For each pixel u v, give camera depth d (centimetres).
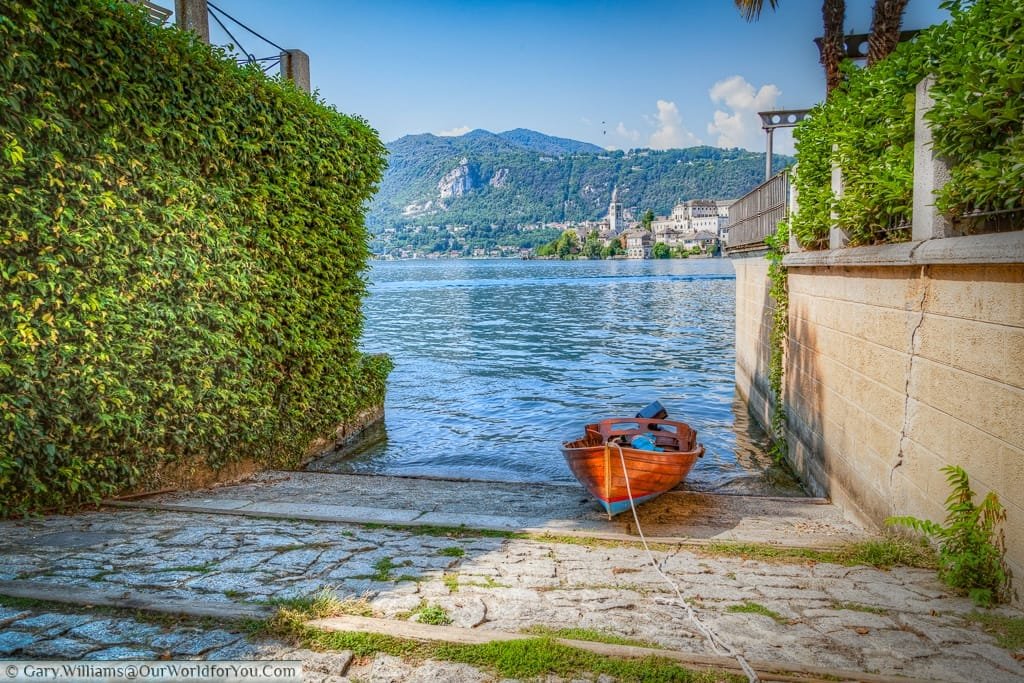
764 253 1311
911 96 590
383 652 369
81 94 601
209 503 697
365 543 573
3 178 544
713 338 2911
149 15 677
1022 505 414
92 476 661
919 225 558
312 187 956
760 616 431
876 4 1322
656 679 345
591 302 5131
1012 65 450
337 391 1108
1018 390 414
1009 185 433
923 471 545
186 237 720
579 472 732
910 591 472
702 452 825
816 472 865
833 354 794
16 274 559
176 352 715
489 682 342
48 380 597
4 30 520
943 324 511
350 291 1119
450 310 4594
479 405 1558
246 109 811
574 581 495
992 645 384
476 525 637
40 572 475
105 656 356
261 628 393
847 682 343
